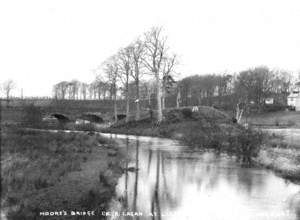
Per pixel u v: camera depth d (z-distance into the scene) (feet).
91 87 350.02
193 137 101.40
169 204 36.73
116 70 177.17
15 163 43.96
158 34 155.63
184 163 63.26
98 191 37.68
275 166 56.95
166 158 69.46
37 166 45.21
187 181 47.85
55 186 37.91
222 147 83.61
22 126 97.04
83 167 49.80
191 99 281.74
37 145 60.08
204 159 68.64
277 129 135.03
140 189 42.60
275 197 40.04
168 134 127.95
